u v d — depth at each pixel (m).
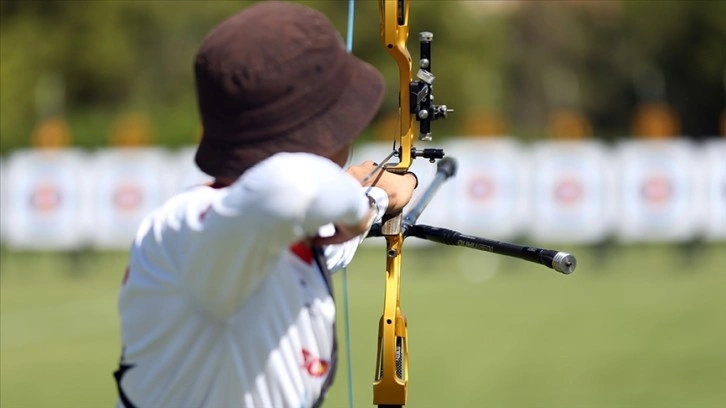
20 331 37.28
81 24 95.75
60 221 56.06
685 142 54.31
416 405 25.45
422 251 58.91
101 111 95.44
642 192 53.88
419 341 34.12
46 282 50.53
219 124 8.44
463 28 94.44
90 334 36.50
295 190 7.55
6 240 56.31
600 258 54.53
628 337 33.81
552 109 111.19
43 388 28.25
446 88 92.50
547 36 112.31
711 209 53.72
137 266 8.72
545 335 34.66
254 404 8.66
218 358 8.55
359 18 87.62
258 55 8.29
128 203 56.16
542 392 26.84
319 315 8.85
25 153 56.75
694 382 27.58
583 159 54.19
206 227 7.92
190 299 8.41
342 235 8.68
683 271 49.59
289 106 8.35
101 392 27.77
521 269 52.41
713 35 96.31
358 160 60.09
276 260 8.05
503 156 54.56
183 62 99.19
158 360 8.68
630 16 102.44
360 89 8.73
